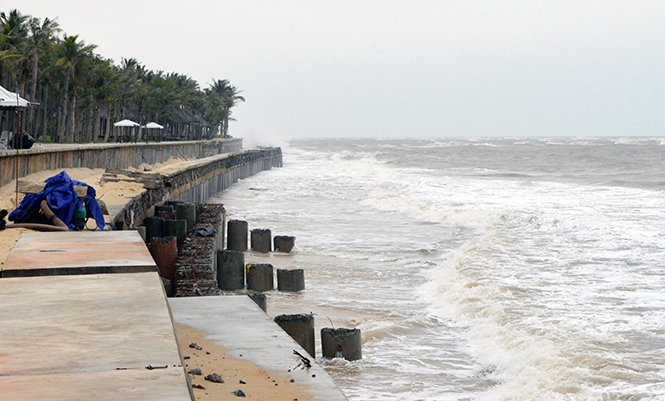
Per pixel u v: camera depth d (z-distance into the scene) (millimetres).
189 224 24938
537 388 10797
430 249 25750
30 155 23703
